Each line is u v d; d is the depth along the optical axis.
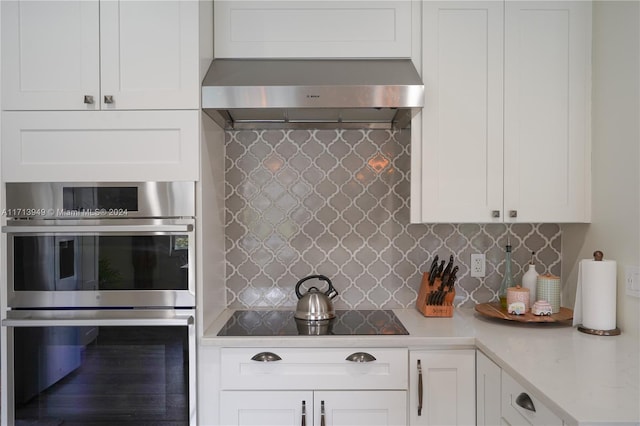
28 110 1.91
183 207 1.92
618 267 1.96
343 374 1.90
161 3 1.92
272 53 2.17
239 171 2.43
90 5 1.92
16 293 1.90
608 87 2.02
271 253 2.45
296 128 2.43
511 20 2.12
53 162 1.91
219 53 2.16
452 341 1.89
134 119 1.91
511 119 2.12
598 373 1.45
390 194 2.44
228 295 2.45
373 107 1.97
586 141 2.13
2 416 1.89
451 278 2.23
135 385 1.90
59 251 1.90
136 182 1.91
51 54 1.91
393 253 2.45
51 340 1.89
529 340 1.84
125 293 1.91
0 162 1.91
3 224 1.92
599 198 2.08
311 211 2.44
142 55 1.92
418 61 2.15
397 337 1.90
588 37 2.13
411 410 1.90
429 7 2.12
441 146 2.12
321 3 2.17
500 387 1.64
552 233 2.45
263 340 1.89
